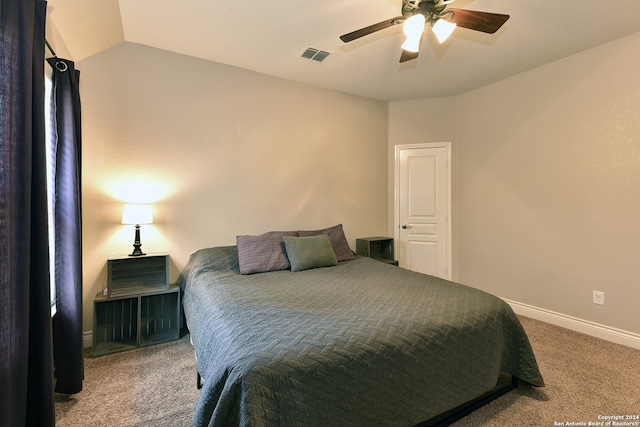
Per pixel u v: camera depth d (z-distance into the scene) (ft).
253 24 7.94
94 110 8.42
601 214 8.83
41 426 4.46
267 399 3.56
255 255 9.07
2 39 3.76
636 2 6.89
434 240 13.33
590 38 8.45
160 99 9.26
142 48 9.01
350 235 12.92
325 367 3.99
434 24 6.15
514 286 11.05
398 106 13.65
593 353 7.83
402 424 4.49
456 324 5.28
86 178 8.35
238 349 4.17
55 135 6.29
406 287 7.14
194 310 6.88
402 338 4.71
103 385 6.42
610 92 8.59
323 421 3.84
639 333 8.11
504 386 6.28
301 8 7.26
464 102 12.73
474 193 12.38
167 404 5.82
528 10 7.22
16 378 3.86
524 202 10.71
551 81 9.91
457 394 5.08
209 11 7.39
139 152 9.00
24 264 4.02
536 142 10.34
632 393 6.11
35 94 4.44
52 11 6.16
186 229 9.70
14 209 3.90
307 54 9.52
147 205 8.39
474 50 9.17
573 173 9.42
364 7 7.21
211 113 10.02
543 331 9.30
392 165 13.73
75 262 6.25
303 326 4.83
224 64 10.19
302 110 11.69
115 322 8.66
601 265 8.83
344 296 6.46
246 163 10.64
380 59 9.82
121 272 8.75
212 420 3.50
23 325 4.00
